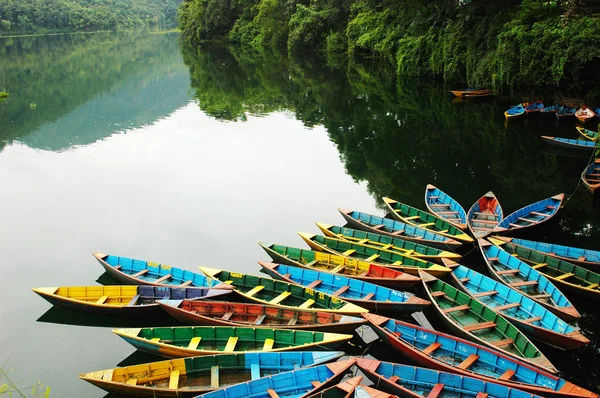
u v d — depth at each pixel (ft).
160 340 48.29
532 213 74.69
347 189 91.97
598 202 81.66
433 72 172.65
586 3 127.85
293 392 42.29
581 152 102.17
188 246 72.33
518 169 97.86
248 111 157.07
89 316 56.18
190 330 48.60
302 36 277.23
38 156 115.65
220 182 96.94
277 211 83.35
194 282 58.80
